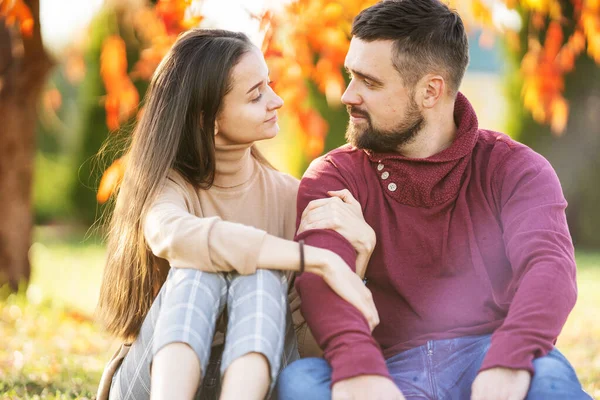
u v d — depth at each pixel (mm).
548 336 2080
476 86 17312
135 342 2359
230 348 2088
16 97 5512
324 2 3848
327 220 2354
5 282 5652
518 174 2398
